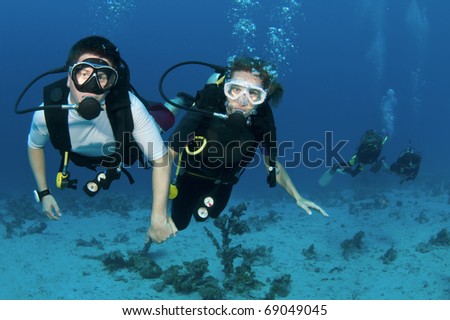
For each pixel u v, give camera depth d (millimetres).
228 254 6934
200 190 4176
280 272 7445
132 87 3523
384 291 6527
